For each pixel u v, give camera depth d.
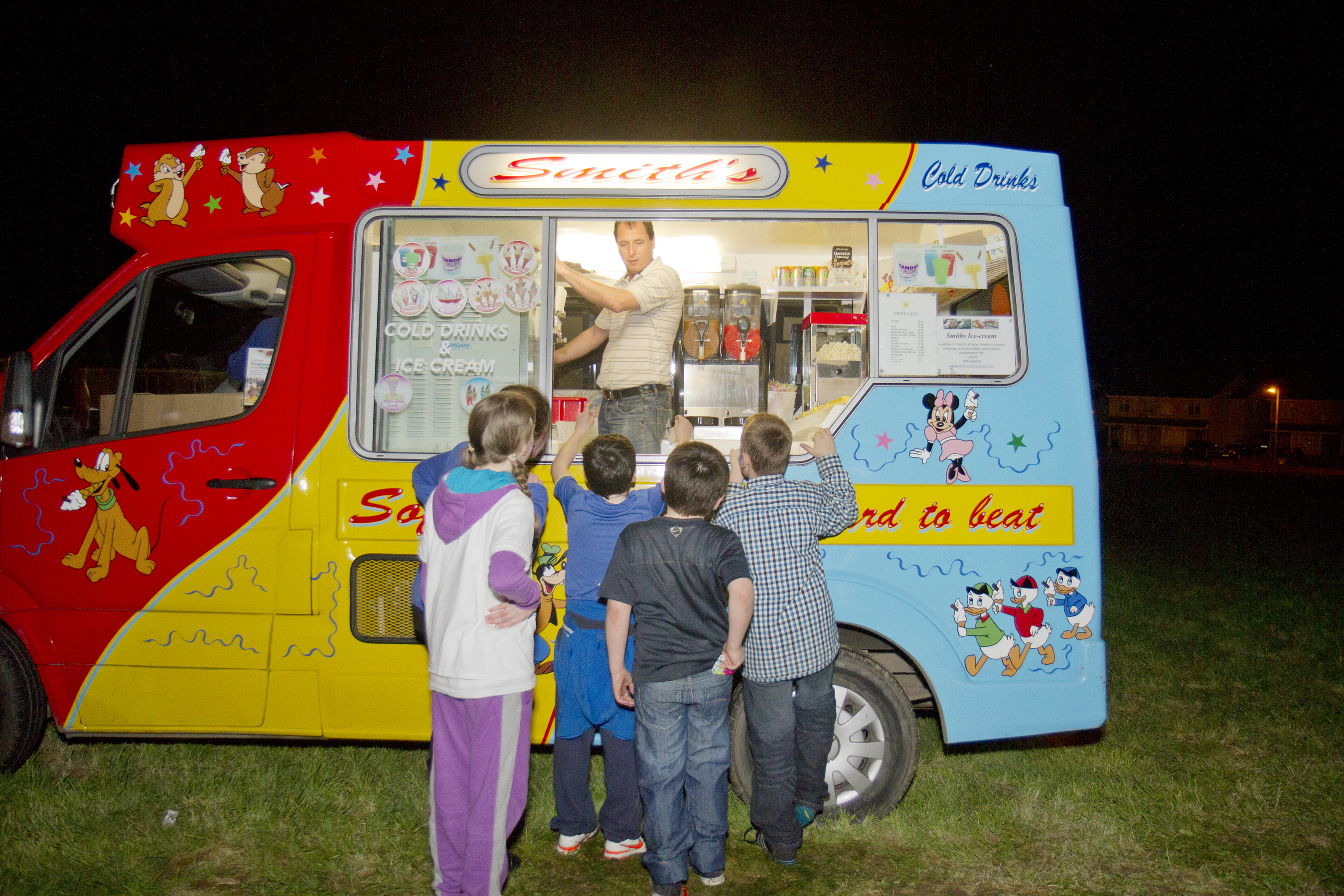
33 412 3.48
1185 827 3.58
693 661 2.92
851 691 3.51
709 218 3.52
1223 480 31.72
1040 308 3.50
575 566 3.11
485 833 2.64
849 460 3.42
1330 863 3.31
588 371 4.32
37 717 3.67
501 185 3.52
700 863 3.03
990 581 3.43
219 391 3.54
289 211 3.55
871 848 3.38
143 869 3.15
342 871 3.19
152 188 3.63
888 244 3.66
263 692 3.43
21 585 3.50
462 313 3.52
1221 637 6.45
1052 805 3.73
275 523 3.42
